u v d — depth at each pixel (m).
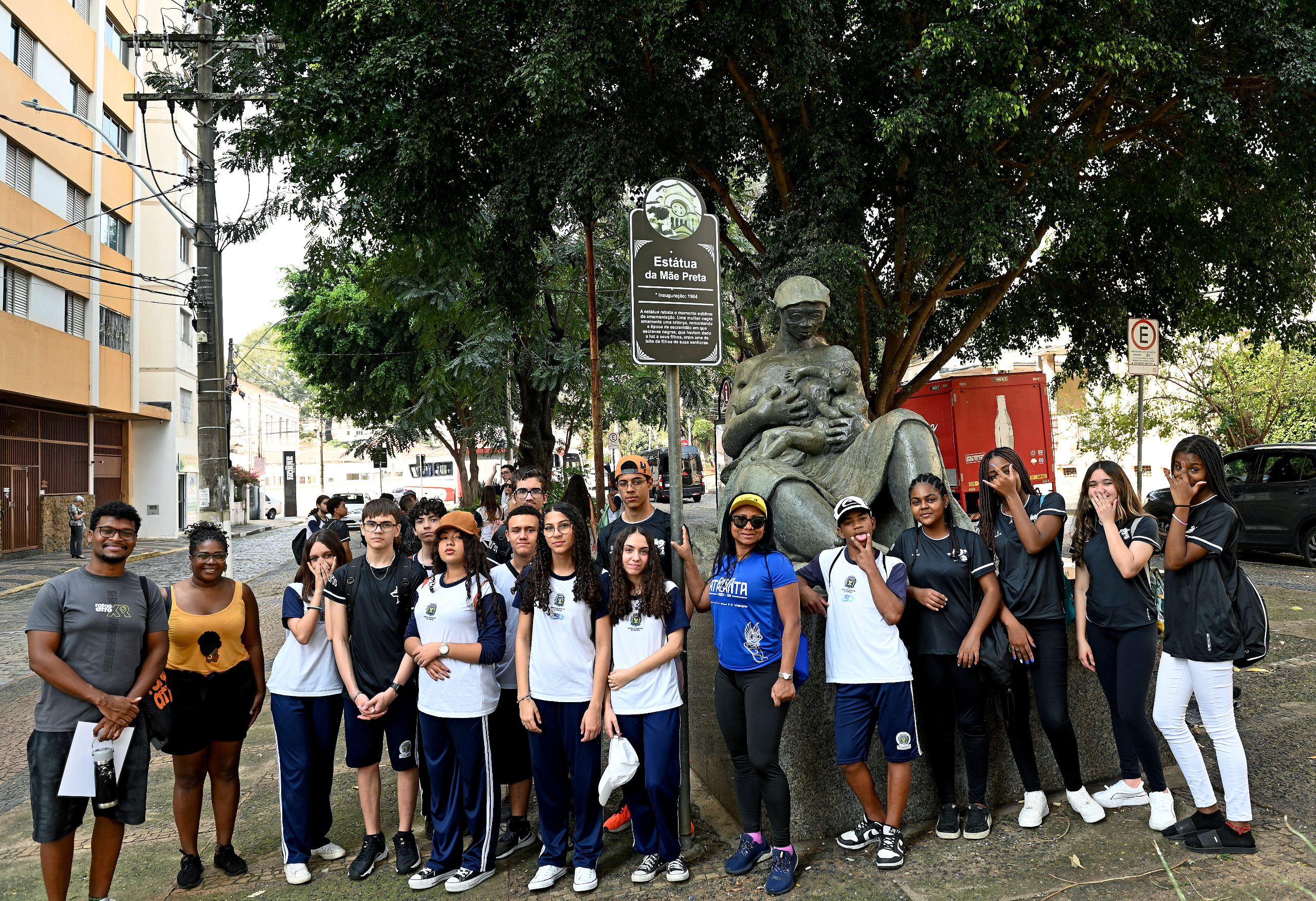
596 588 3.96
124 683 3.68
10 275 19.39
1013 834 4.10
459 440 24.62
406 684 4.20
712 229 4.42
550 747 3.91
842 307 9.70
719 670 3.97
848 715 3.94
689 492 38.28
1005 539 4.15
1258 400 16.66
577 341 20.11
